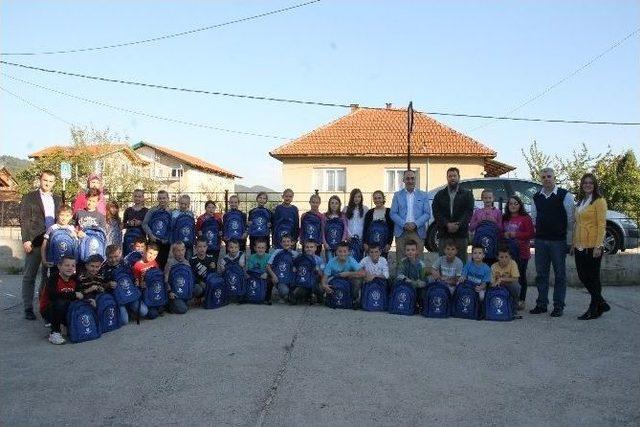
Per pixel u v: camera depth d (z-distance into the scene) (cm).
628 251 1341
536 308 812
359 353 604
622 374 544
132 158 3091
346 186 2389
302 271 848
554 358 593
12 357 594
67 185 2525
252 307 838
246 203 1328
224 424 429
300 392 492
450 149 2338
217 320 752
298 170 2414
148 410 454
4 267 1196
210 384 511
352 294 838
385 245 884
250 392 492
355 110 2702
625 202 2080
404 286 804
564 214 785
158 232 903
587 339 668
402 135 2469
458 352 611
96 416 443
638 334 691
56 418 440
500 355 602
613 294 970
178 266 796
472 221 878
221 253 1095
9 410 454
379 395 486
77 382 516
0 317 786
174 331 695
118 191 2678
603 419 441
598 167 2192
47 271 765
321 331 693
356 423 431
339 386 507
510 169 2583
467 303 776
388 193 2372
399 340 657
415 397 482
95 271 697
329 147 2406
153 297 758
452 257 819
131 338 665
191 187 4662
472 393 492
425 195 888
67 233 727
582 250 775
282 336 669
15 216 1703
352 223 942
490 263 830
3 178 4016
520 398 482
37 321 762
